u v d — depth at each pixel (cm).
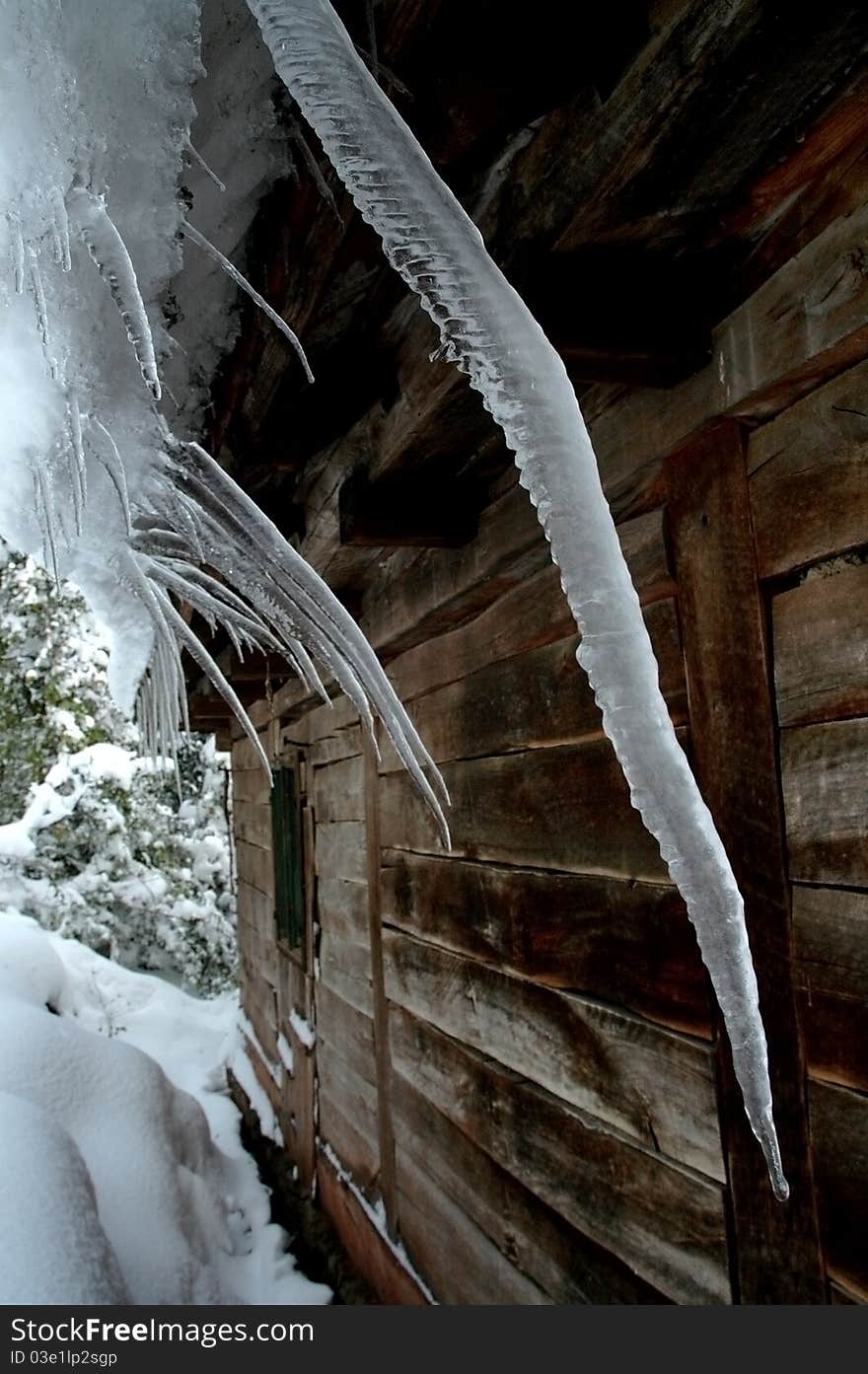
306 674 122
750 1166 111
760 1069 61
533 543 159
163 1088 340
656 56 73
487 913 197
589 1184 151
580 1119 154
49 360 81
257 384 126
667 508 128
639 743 58
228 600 149
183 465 99
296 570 94
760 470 110
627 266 103
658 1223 131
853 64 76
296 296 103
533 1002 174
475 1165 206
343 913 342
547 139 87
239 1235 375
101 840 928
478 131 82
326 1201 370
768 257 100
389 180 52
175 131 72
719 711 116
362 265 111
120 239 71
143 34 64
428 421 137
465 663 212
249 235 98
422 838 245
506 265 99
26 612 922
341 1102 347
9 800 952
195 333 112
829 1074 98
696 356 110
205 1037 834
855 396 95
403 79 77
